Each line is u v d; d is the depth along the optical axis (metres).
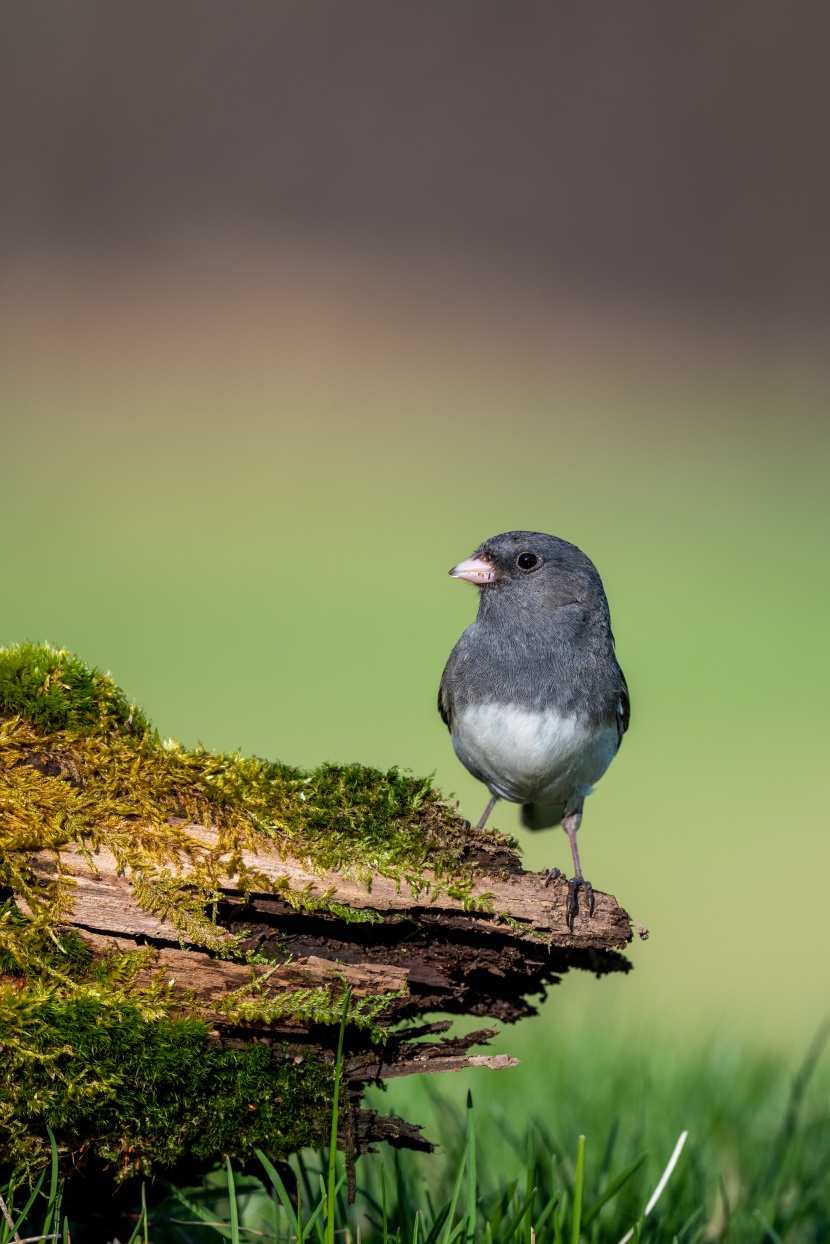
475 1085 5.42
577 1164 3.52
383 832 3.65
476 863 3.70
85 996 3.25
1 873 3.29
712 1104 5.19
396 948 3.63
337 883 3.48
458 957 3.70
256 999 3.36
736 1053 5.67
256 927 3.49
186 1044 3.29
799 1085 4.71
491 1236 3.62
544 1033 6.11
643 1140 4.88
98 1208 3.74
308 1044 3.47
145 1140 3.32
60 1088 3.22
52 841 3.35
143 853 3.38
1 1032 3.18
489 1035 3.67
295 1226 3.45
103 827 3.40
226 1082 3.35
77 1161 3.37
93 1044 3.22
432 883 3.55
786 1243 4.31
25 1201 3.44
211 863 3.41
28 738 3.51
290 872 3.46
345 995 3.33
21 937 3.26
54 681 3.59
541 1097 5.29
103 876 3.35
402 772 3.80
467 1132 3.62
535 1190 3.90
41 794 3.41
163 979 3.33
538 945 3.79
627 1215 4.09
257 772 3.65
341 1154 3.54
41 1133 3.29
